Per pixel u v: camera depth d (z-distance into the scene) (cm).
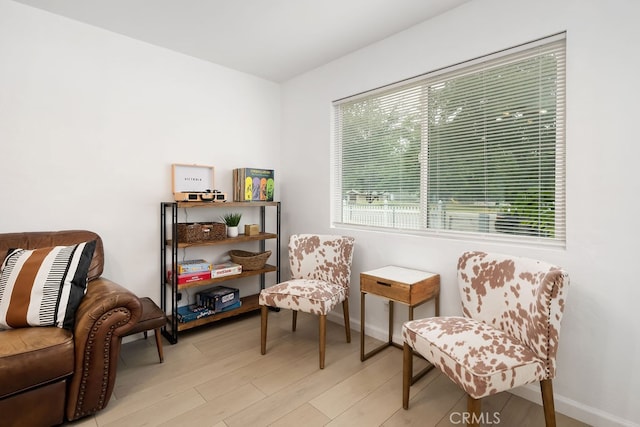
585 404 168
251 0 205
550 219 185
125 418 167
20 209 213
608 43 159
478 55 204
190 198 264
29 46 213
